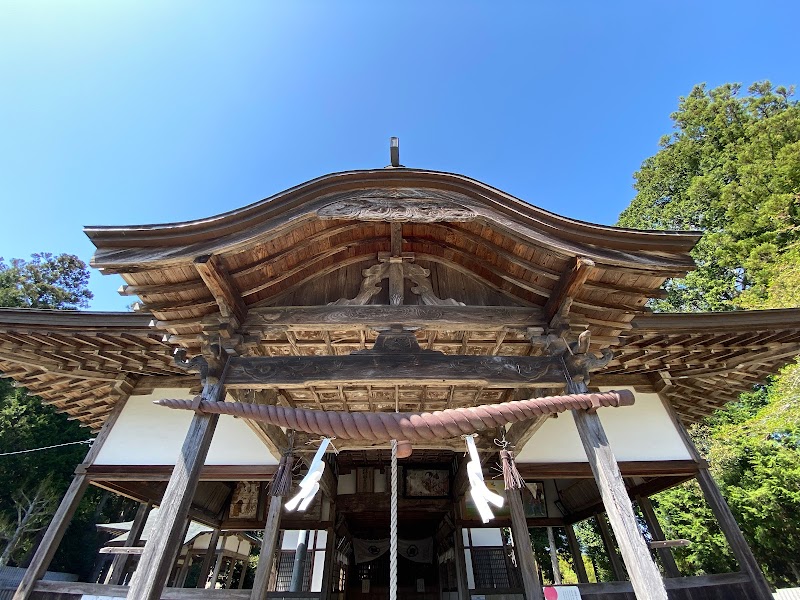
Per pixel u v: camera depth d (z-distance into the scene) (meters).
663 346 7.01
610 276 4.48
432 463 11.22
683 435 7.54
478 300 5.20
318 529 10.09
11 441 21.59
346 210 4.41
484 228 4.79
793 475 15.17
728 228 20.02
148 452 7.23
